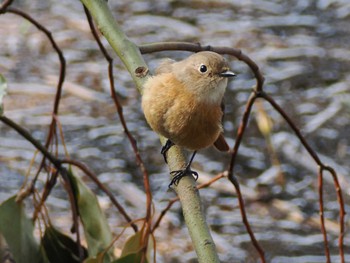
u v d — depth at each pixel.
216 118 8.59
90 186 12.09
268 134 12.73
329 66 14.60
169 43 8.23
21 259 8.68
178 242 11.10
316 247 11.10
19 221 8.71
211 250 7.03
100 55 14.90
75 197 8.99
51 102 13.66
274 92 14.05
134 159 12.67
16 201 8.72
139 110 13.67
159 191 12.04
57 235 9.02
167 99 8.36
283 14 16.02
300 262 10.82
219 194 12.09
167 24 15.62
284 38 15.33
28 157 12.52
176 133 8.44
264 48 15.05
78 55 14.84
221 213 11.72
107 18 8.17
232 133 13.23
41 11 16.00
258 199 11.98
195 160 12.65
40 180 12.05
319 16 15.96
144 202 11.81
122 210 9.02
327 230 11.45
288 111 13.62
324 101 13.84
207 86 8.41
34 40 15.09
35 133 12.98
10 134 13.00
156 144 12.98
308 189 12.21
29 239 8.78
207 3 16.25
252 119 13.47
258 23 15.69
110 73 8.78
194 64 8.44
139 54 8.06
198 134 8.50
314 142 13.04
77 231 8.88
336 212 11.80
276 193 12.09
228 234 11.34
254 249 11.05
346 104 13.62
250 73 14.48
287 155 12.77
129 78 14.39
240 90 14.07
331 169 8.57
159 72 8.67
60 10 15.99
